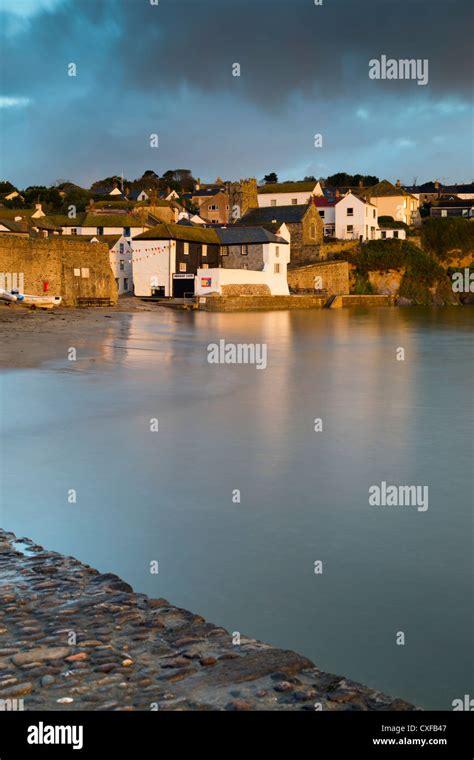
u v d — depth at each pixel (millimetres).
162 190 147125
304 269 94125
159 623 7543
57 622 7492
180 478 14828
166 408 22188
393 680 7609
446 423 20656
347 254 101250
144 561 10578
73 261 64625
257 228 89188
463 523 12453
